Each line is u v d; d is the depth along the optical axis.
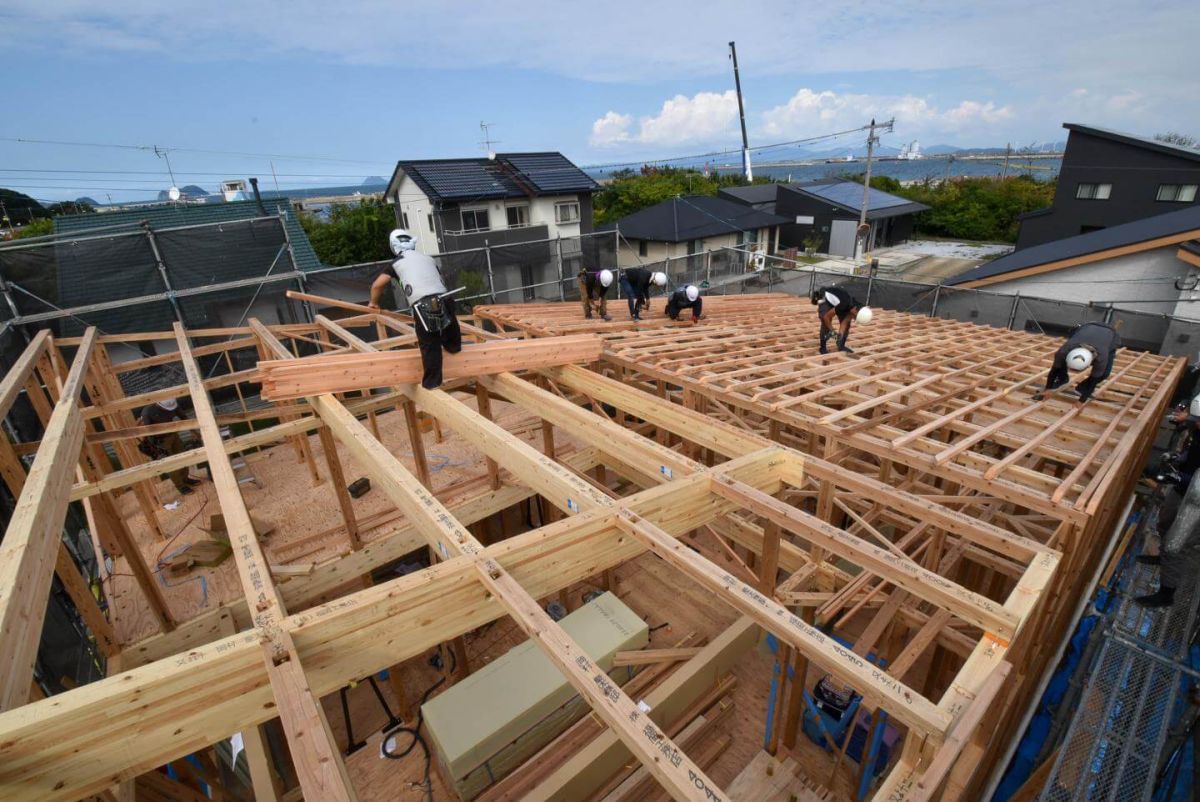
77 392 4.29
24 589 2.15
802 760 4.77
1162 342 11.74
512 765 4.50
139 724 1.72
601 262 18.91
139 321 9.91
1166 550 4.51
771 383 5.52
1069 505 3.41
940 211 36.25
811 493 5.07
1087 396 5.37
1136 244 12.78
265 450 7.89
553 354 5.35
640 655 5.08
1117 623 4.55
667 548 2.37
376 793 4.72
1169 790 3.91
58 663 4.14
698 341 7.03
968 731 1.72
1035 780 4.06
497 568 2.23
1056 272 14.16
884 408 5.35
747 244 26.89
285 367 3.99
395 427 8.17
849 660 1.86
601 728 4.73
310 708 1.65
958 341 8.55
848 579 4.58
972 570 5.68
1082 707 3.96
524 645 4.98
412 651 2.21
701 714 5.22
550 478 3.00
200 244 10.27
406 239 4.23
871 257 28.17
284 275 10.80
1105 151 21.48
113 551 5.77
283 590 5.19
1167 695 3.97
